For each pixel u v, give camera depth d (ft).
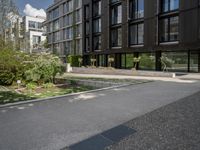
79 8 120.06
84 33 109.91
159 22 67.72
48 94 30.94
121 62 87.20
